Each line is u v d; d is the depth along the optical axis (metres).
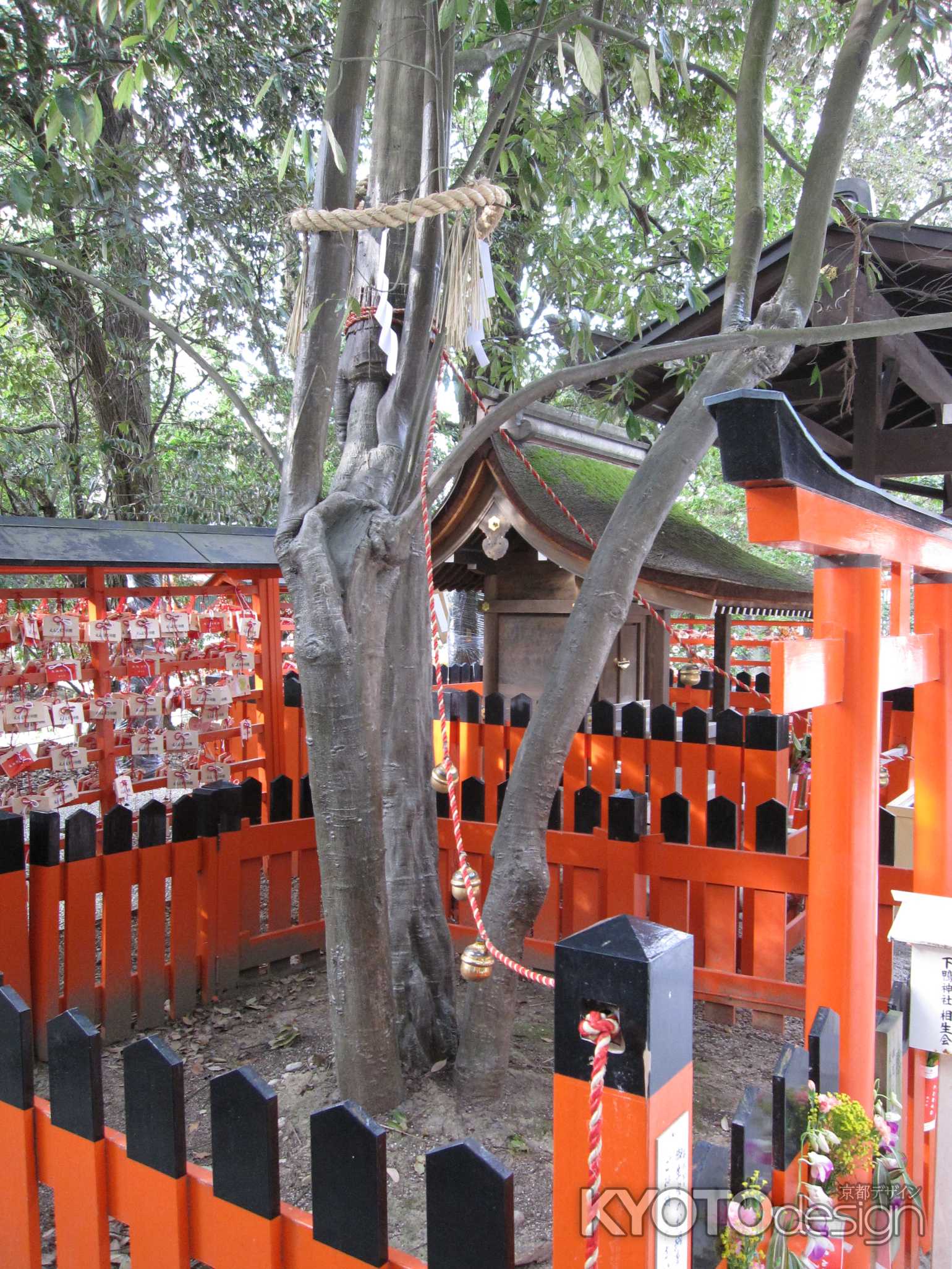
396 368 2.99
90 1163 1.58
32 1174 1.70
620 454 6.97
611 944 1.19
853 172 11.92
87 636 5.03
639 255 5.78
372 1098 2.81
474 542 5.45
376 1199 1.27
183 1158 1.48
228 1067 3.26
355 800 2.70
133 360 8.94
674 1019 1.20
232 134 7.45
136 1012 3.63
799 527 1.73
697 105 6.10
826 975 2.25
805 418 7.91
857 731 2.23
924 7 3.71
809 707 2.00
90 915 3.49
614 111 5.60
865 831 2.25
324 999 3.85
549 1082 3.04
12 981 3.29
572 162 5.05
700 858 3.77
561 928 4.09
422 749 3.23
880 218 4.97
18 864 3.30
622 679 6.02
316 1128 1.32
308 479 2.85
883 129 11.45
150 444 9.60
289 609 9.76
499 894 2.90
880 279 5.29
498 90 4.30
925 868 3.32
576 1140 1.21
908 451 6.08
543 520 4.59
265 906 4.99
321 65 7.60
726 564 5.65
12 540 4.72
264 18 7.14
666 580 4.59
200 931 3.85
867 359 5.96
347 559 2.72
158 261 7.53
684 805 3.84
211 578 6.28
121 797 5.20
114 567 5.04
